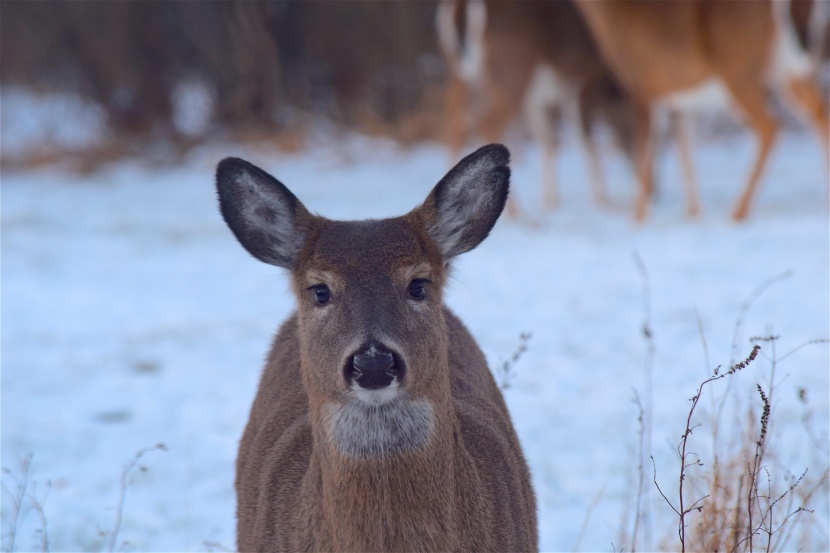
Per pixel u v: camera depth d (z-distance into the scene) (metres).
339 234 6.95
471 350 8.57
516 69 26.66
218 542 9.55
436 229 7.16
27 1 39.94
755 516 8.55
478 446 7.38
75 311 18.17
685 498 9.88
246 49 39.50
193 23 39.44
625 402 12.76
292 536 7.02
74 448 11.98
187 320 17.44
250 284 19.97
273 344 9.02
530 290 18.59
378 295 6.59
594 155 27.89
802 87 24.16
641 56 24.09
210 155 37.75
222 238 24.28
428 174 33.75
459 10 27.48
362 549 6.58
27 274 21.02
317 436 6.79
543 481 10.62
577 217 25.97
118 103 39.88
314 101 41.94
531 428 12.06
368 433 6.53
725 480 8.83
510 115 27.00
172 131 39.06
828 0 34.19
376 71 41.91
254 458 7.93
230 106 39.91
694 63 23.62
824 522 9.32
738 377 13.24
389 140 39.66
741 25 23.14
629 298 17.67
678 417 12.06
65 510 10.30
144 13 39.19
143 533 9.77
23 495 10.16
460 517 6.82
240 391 13.86
